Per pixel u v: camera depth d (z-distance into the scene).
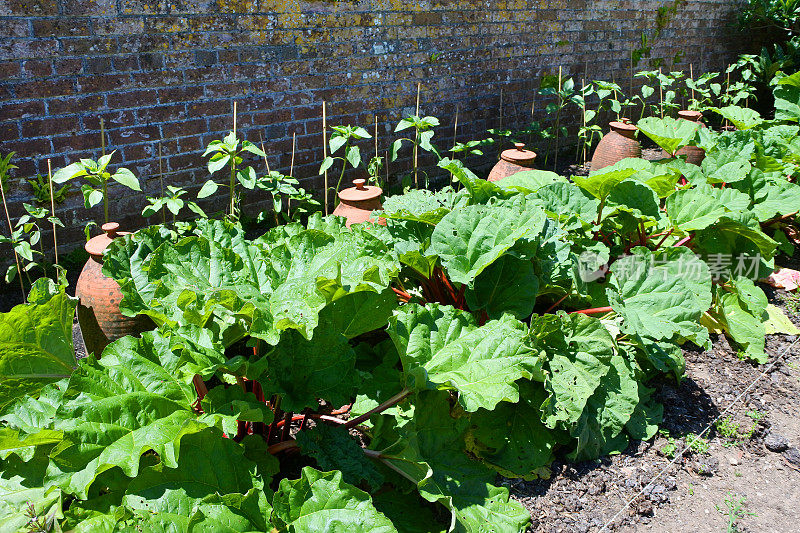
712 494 2.60
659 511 2.49
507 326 2.48
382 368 2.63
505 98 6.62
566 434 2.72
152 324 2.82
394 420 2.44
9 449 2.01
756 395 3.25
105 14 3.89
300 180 5.21
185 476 1.96
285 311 2.25
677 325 2.82
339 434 2.30
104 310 2.74
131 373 2.08
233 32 4.47
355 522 1.87
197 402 2.36
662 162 4.59
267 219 5.03
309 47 4.90
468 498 2.32
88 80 3.95
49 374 2.47
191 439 1.99
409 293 3.04
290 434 2.56
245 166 4.84
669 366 3.17
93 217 4.24
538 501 2.47
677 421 3.01
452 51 5.92
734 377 3.39
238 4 4.43
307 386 2.31
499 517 2.26
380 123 5.57
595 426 2.73
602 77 7.76
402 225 3.23
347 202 3.75
